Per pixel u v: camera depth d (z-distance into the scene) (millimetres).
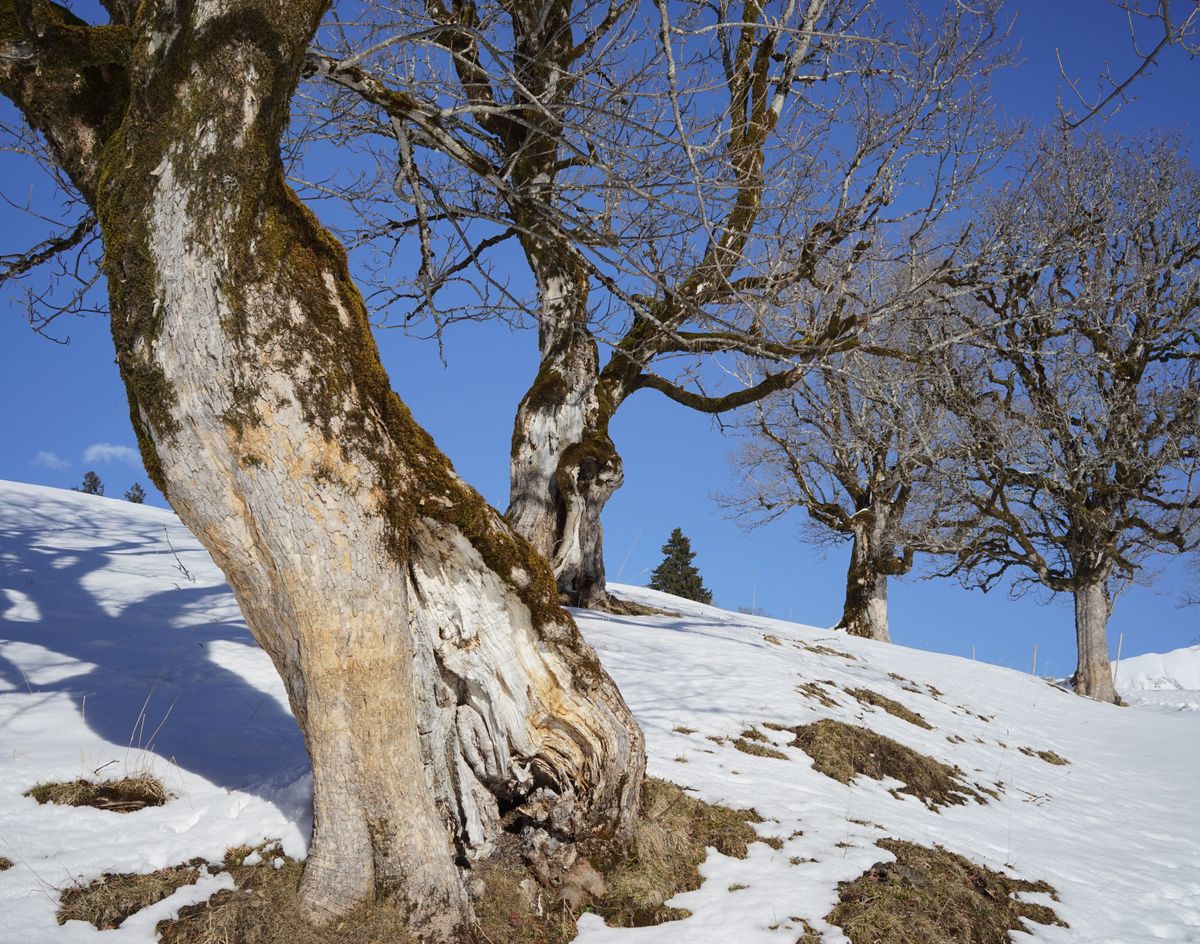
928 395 19453
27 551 10867
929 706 13555
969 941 5543
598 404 13172
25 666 7258
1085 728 16047
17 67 4094
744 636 14625
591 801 5398
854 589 22844
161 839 5020
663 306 11391
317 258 4121
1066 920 6312
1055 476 20438
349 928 4273
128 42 4039
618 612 14375
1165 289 20188
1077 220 16109
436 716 4844
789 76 11430
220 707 6941
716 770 7703
